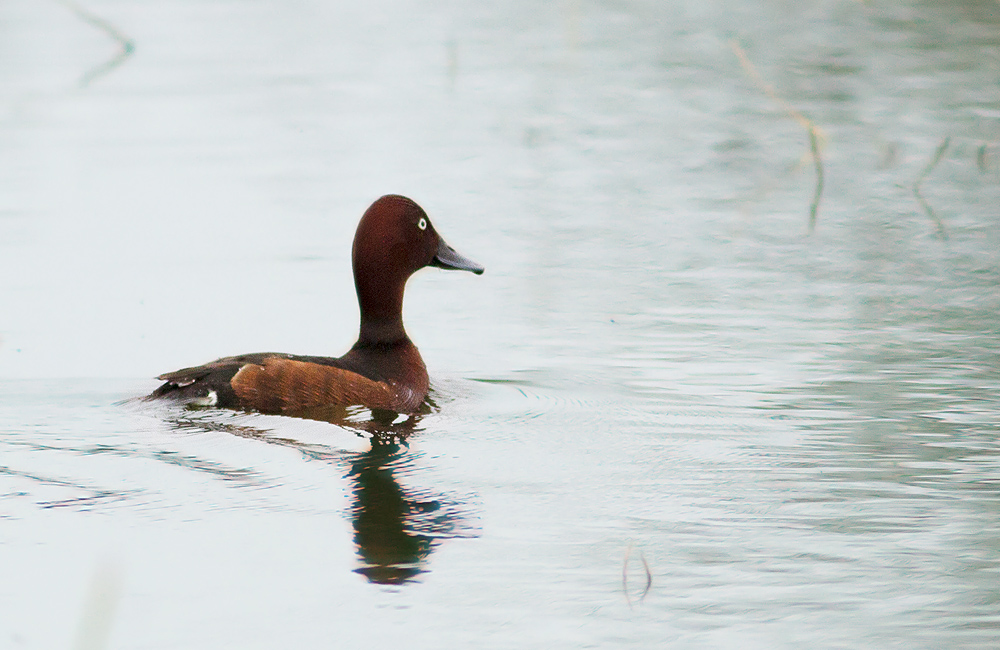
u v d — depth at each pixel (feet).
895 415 35.83
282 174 65.21
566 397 37.96
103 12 107.14
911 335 43.37
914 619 24.11
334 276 50.80
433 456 32.73
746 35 100.12
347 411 35.70
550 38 100.22
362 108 79.20
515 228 57.62
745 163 67.87
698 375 39.86
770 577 25.85
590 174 66.18
